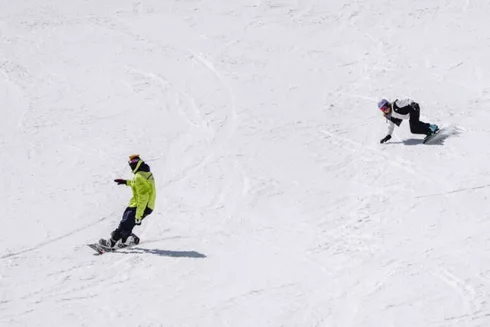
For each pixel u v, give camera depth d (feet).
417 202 109.81
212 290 87.76
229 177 123.85
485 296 81.15
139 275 92.89
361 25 201.67
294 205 112.37
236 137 140.97
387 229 101.86
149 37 198.80
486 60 173.78
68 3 227.20
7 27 208.44
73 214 112.98
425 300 81.61
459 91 157.58
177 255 98.17
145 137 142.92
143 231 106.93
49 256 99.55
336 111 151.74
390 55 181.47
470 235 97.50
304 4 218.18
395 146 132.98
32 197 119.34
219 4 220.64
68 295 88.22
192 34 199.41
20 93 167.43
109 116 153.99
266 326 78.89
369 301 82.79
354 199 113.19
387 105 130.52
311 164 127.54
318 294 85.46
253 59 182.09
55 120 152.76
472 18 202.28
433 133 132.36
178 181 123.65
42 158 135.13
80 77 175.52
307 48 188.03
